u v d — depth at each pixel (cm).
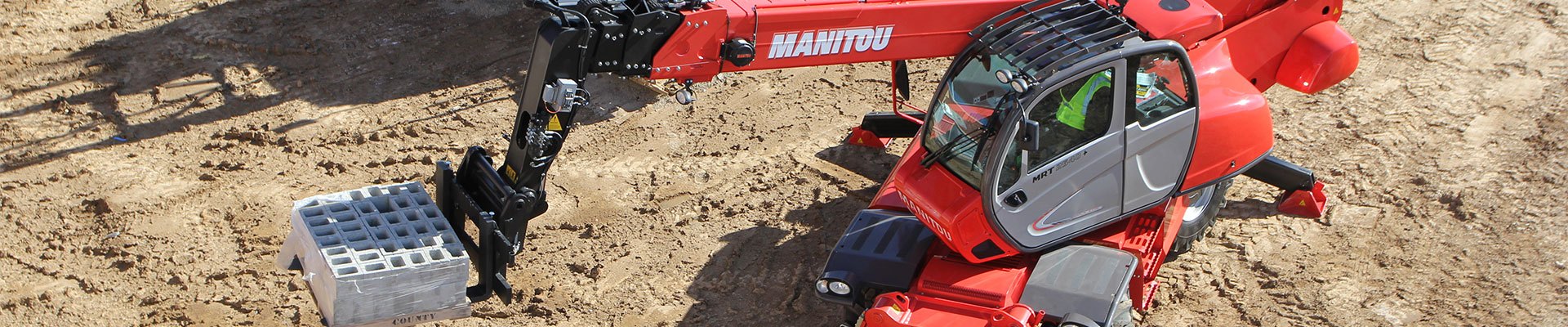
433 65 1220
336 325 620
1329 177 1009
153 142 1069
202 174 1012
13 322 817
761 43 635
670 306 852
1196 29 743
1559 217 940
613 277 884
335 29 1289
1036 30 680
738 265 899
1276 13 827
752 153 1063
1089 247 741
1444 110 1119
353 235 652
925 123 724
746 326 829
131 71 1198
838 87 1191
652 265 900
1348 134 1079
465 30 1294
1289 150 1054
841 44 658
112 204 966
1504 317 823
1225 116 744
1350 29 1291
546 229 945
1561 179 994
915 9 661
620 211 971
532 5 588
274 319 824
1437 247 907
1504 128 1082
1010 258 741
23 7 1332
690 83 641
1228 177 783
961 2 674
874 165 1039
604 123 1114
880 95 1173
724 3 630
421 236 657
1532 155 1035
